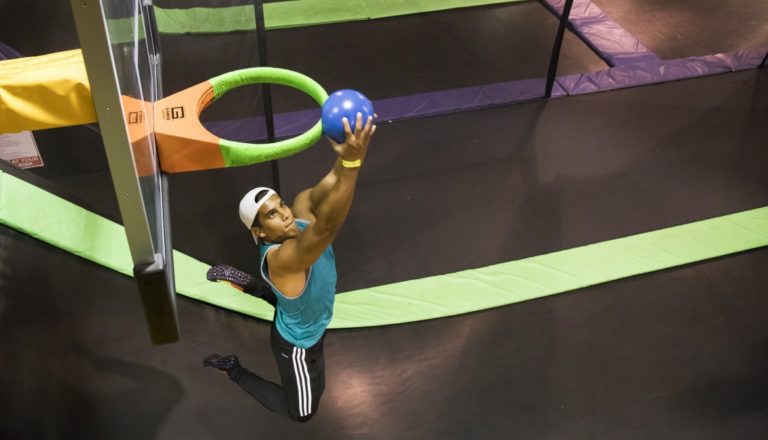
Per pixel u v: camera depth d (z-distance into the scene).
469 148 5.09
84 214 4.14
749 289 4.18
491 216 4.57
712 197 4.77
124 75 1.76
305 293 2.35
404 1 6.43
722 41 6.27
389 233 4.43
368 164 4.93
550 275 4.18
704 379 3.70
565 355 3.79
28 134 4.09
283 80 2.57
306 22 6.11
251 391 2.82
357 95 1.77
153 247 1.82
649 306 4.06
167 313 1.92
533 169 4.93
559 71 5.81
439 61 5.84
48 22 5.76
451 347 3.81
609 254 4.32
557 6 6.50
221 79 2.50
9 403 3.38
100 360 3.61
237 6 4.20
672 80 5.76
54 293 3.83
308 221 2.39
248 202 2.24
